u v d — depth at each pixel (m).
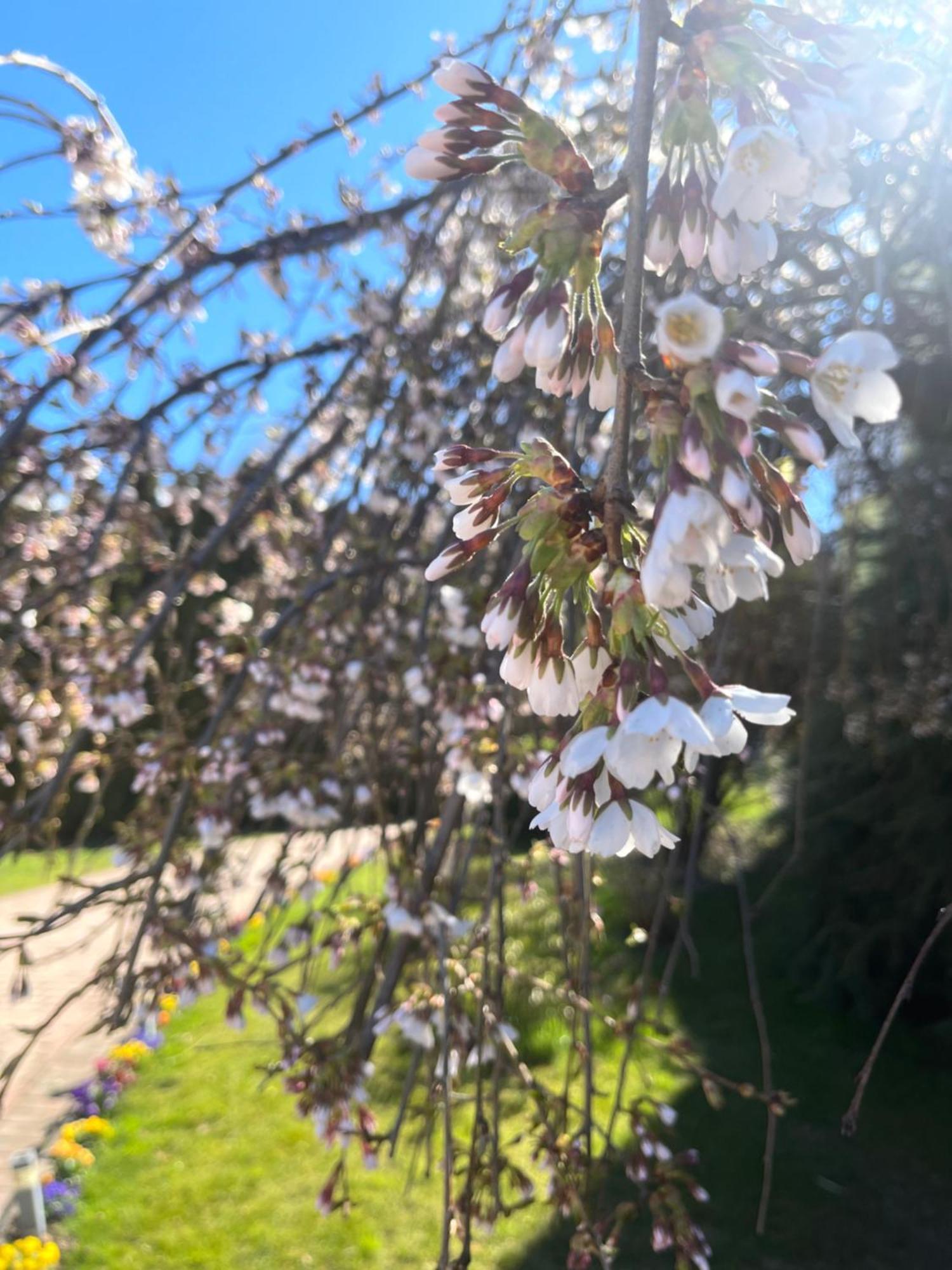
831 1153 4.87
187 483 3.99
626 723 0.77
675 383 0.76
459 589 2.53
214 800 2.35
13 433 2.40
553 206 0.87
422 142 0.95
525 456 0.98
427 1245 4.25
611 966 6.46
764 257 0.88
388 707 3.35
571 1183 1.86
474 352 3.32
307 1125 5.32
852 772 5.69
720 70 0.82
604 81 3.13
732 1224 4.34
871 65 0.80
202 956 2.09
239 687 2.61
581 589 0.90
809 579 4.75
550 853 2.49
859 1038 6.12
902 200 2.92
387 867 2.25
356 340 3.31
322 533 3.63
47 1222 4.70
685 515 0.70
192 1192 4.82
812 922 6.71
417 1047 2.07
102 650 2.88
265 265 3.09
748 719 0.79
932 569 4.48
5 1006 6.94
